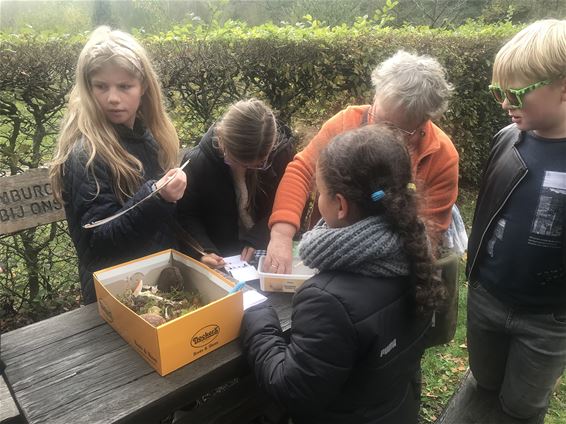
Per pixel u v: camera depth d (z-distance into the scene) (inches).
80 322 59.7
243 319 55.9
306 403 46.4
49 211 98.0
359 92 164.2
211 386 54.1
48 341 56.0
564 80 59.1
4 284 111.9
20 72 97.1
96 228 63.7
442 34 202.5
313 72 152.8
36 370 51.0
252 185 81.8
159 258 63.3
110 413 45.3
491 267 73.2
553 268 66.6
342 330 43.8
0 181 91.6
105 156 65.6
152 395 47.6
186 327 50.3
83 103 66.5
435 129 80.1
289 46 144.6
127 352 54.1
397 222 45.1
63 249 115.6
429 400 101.0
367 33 168.4
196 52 125.3
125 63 65.9
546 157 65.1
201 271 60.1
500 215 70.7
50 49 100.7
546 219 65.3
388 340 46.5
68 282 120.0
